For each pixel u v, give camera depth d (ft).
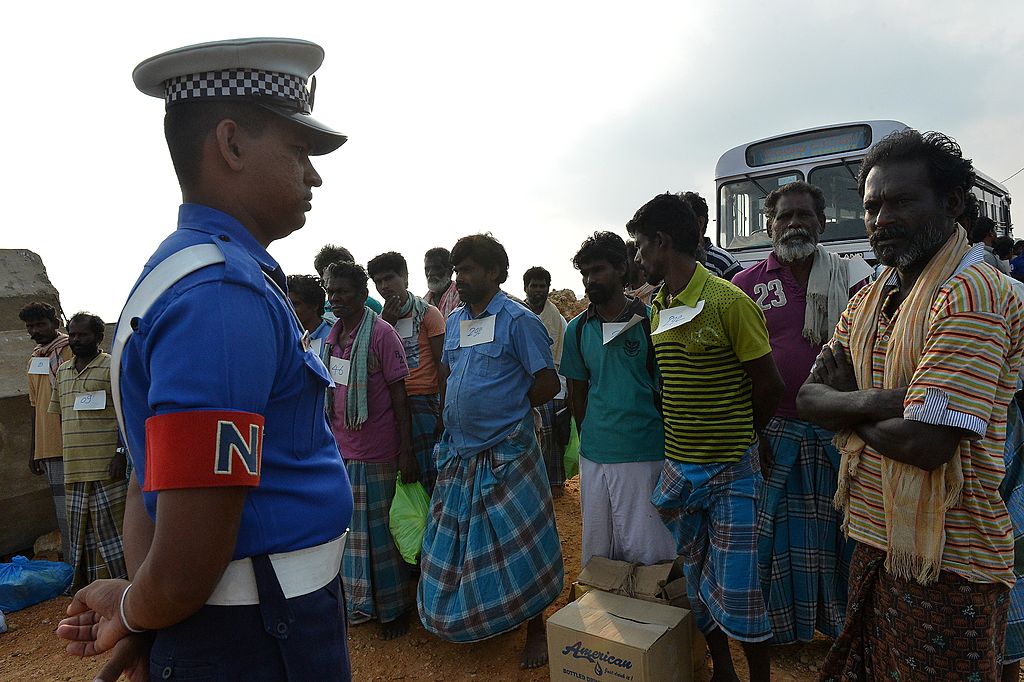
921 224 5.54
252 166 4.10
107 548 15.21
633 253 16.26
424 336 15.15
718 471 8.59
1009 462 7.40
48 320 16.84
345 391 11.96
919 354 5.43
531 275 19.35
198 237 3.83
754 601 8.24
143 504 4.25
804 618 9.96
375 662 11.14
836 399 5.98
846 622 6.18
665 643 8.44
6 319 19.80
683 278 8.79
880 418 5.53
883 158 5.77
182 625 3.74
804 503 9.96
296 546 3.89
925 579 5.27
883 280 6.17
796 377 10.18
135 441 3.76
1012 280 7.24
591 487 10.55
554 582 10.60
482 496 10.54
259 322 3.65
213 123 4.02
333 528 4.16
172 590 3.31
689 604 9.36
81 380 14.87
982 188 27.91
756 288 11.00
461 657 11.12
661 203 8.74
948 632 5.34
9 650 12.81
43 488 18.39
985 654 5.30
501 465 10.51
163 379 3.31
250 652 3.76
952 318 5.15
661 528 10.05
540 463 10.98
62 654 12.53
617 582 9.77
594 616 8.98
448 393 10.95
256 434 3.48
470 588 10.36
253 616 3.76
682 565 10.00
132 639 3.89
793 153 22.41
